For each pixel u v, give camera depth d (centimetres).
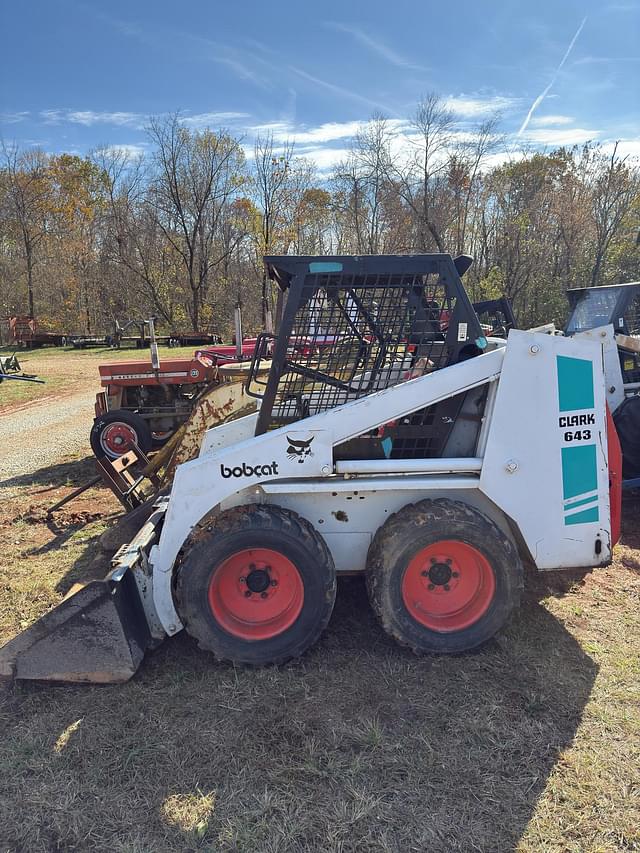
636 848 235
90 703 323
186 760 283
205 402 600
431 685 331
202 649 352
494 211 3422
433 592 359
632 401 628
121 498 549
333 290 353
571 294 822
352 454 360
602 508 362
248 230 4344
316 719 306
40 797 265
